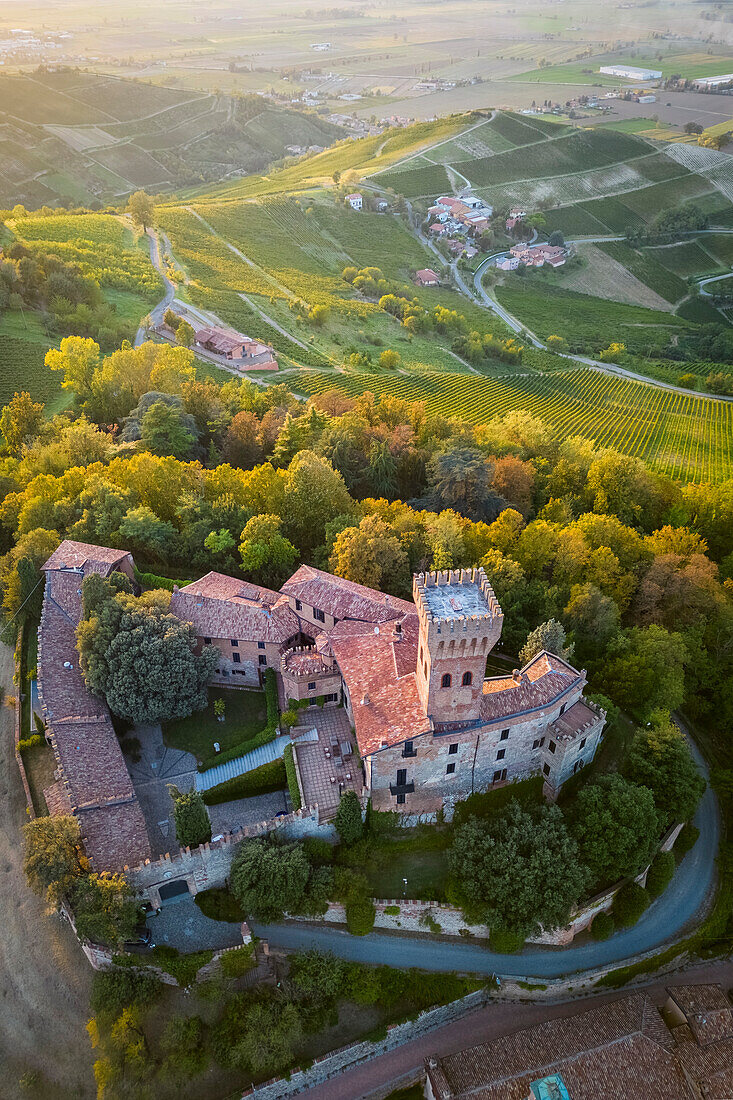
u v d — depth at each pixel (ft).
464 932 235.61
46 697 252.83
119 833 221.46
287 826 228.84
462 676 216.54
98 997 205.77
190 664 253.03
